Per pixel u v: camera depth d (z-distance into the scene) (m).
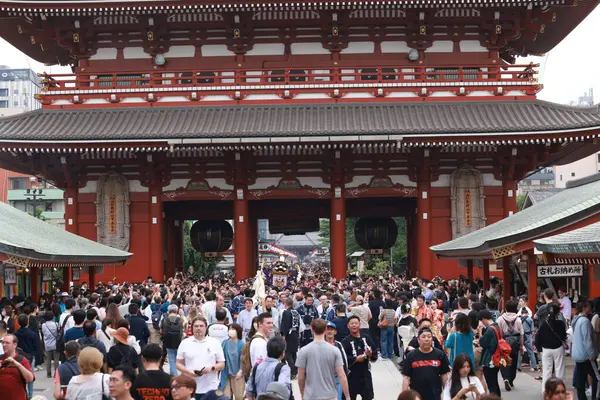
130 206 61.59
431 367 17.02
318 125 57.62
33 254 27.66
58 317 31.02
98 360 15.38
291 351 27.34
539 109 60.06
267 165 62.19
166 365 31.48
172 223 69.75
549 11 62.03
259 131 56.19
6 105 185.50
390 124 57.56
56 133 57.09
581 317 21.67
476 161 61.25
